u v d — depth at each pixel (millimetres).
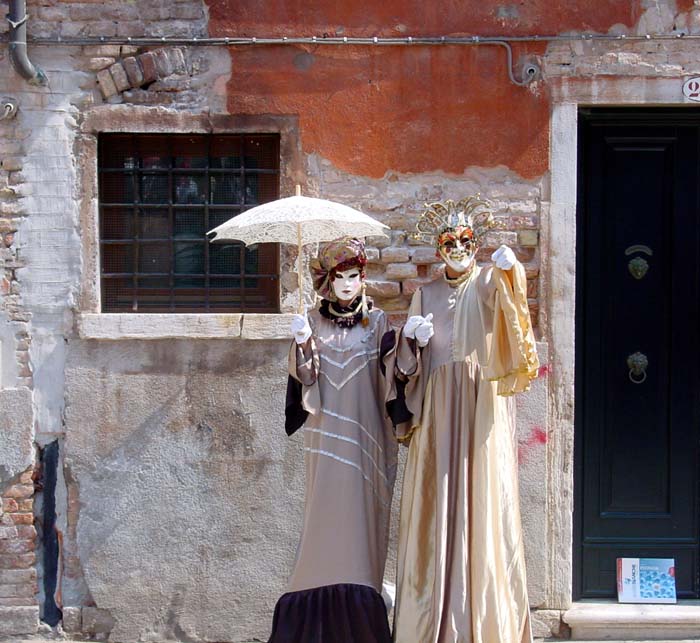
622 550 5312
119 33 5121
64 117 5129
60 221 5148
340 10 5113
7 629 5191
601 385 5316
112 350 5148
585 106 5188
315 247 5168
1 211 5137
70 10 5113
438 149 5148
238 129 5133
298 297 5070
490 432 4273
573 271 5145
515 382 4152
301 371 4316
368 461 4402
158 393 5148
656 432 5297
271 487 5176
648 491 5324
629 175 5277
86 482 5164
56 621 5211
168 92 5141
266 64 5125
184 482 5164
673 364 5316
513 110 5133
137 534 5172
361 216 4344
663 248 5297
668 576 5312
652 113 5223
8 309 5156
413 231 5160
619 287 5305
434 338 4387
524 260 5176
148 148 5242
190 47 5125
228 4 5113
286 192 5148
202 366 5152
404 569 4340
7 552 5184
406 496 4410
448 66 5125
